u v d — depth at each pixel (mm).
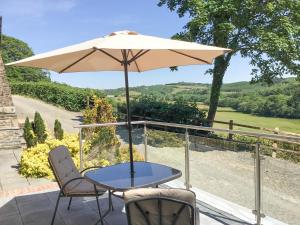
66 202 5508
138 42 3592
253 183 4570
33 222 4785
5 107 13484
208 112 18047
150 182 3949
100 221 4434
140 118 17719
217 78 17688
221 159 5047
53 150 4816
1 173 8875
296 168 3959
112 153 7480
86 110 10289
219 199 5168
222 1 15250
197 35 16422
